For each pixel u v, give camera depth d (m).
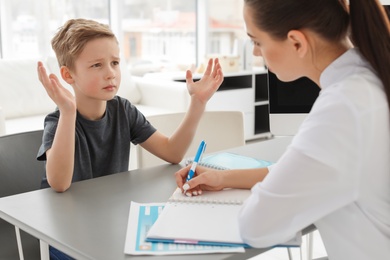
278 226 0.93
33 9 4.33
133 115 1.67
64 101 1.33
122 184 1.37
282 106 1.74
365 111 0.88
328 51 0.98
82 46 1.45
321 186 0.89
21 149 1.70
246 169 1.28
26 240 1.66
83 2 4.62
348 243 0.97
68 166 1.31
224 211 1.11
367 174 0.89
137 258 0.95
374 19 0.92
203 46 5.43
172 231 1.02
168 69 5.14
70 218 1.14
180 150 1.59
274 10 0.95
